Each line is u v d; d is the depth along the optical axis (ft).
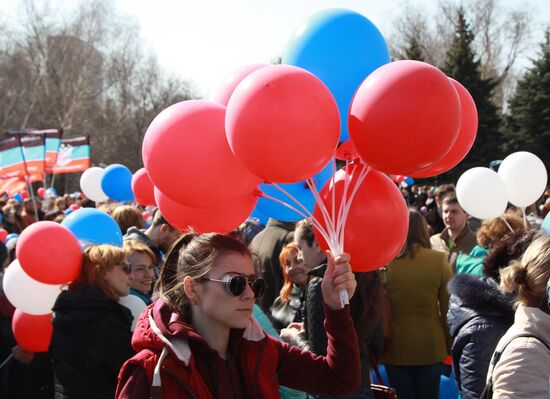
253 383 6.81
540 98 98.48
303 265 12.52
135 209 17.17
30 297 11.64
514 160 16.08
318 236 7.54
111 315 9.86
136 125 161.99
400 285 13.70
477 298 9.45
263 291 6.86
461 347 9.50
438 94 6.13
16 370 12.87
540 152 99.71
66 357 9.80
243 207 7.78
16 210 33.71
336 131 6.31
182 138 6.62
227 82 7.60
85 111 135.03
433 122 6.09
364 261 7.24
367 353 10.40
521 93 102.12
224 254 6.72
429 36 134.31
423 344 13.57
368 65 7.23
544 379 7.19
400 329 13.65
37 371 12.84
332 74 7.18
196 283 6.73
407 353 13.57
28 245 10.41
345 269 6.98
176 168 6.64
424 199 56.90
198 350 6.53
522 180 15.87
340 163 8.77
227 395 6.48
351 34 7.24
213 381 6.49
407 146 6.17
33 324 12.10
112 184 22.53
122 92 154.30
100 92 146.30
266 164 6.22
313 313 10.00
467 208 15.48
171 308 6.76
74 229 12.07
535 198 16.10
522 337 7.45
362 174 7.15
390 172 6.59
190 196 6.82
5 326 13.55
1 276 14.60
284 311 13.14
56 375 9.89
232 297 6.60
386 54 7.55
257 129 6.04
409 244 13.85
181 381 6.17
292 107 5.98
